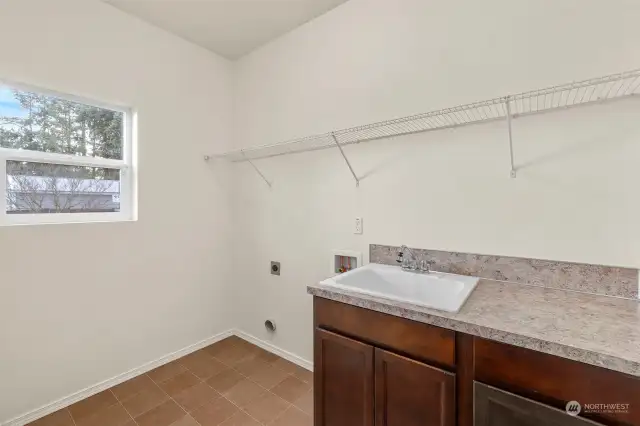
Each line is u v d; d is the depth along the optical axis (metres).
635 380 0.75
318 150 2.18
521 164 1.42
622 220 1.22
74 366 1.89
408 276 1.64
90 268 1.95
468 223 1.58
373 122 1.89
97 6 1.96
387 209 1.86
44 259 1.77
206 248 2.61
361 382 1.28
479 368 0.99
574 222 1.31
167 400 1.90
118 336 2.08
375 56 1.89
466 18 1.56
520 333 0.90
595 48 1.25
